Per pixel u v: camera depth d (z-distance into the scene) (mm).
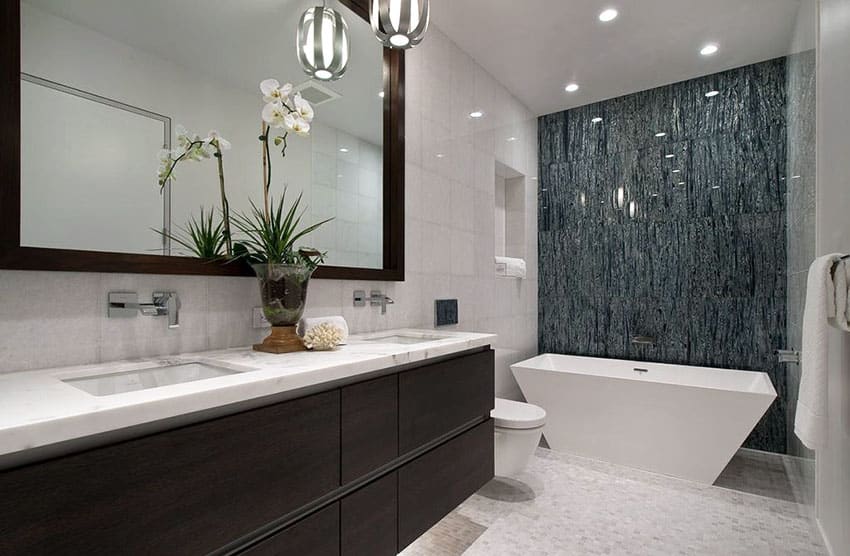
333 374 1137
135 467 754
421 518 1467
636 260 3453
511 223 3734
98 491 708
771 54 2881
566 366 3609
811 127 2100
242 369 1148
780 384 2916
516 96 3518
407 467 1418
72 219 1121
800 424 1429
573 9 2414
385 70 2186
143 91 1283
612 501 2309
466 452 1720
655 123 3389
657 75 3176
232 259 1420
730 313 3096
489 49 2838
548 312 3842
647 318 3404
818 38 1940
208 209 1423
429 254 2502
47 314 1076
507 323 3363
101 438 755
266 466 973
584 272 3674
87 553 693
